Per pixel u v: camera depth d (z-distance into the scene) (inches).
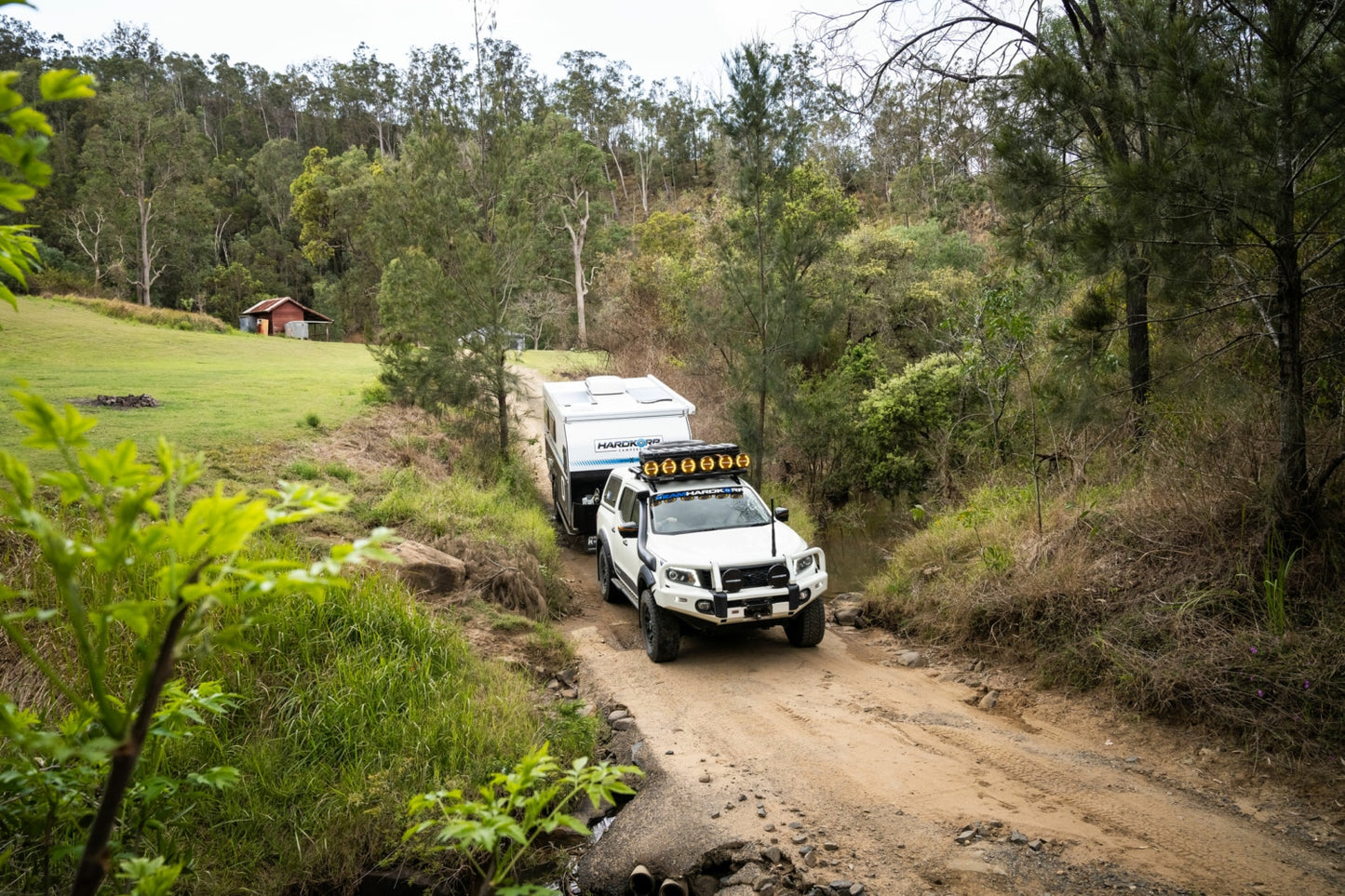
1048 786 244.7
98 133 2768.2
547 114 2701.8
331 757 254.8
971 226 1199.6
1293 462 298.5
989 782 248.7
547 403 728.3
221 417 627.8
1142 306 428.1
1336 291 340.8
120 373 918.4
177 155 2861.7
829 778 256.1
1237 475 323.0
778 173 620.1
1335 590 284.4
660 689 340.8
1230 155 265.9
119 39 4872.0
